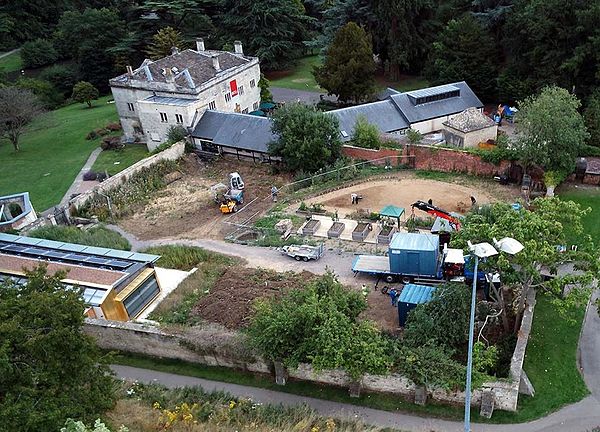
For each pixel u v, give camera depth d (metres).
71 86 107.19
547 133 47.81
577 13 59.31
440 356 29.06
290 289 38.69
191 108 66.12
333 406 29.89
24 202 53.84
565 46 62.75
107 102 97.06
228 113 66.94
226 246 46.88
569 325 34.25
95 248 42.56
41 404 23.34
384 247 44.34
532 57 65.38
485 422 28.27
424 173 56.59
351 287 39.16
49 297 25.31
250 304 37.72
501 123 67.12
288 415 28.80
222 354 32.81
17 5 120.50
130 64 103.06
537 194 50.22
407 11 77.88
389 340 31.20
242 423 28.23
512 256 29.66
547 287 30.77
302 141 57.12
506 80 69.50
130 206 55.78
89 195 56.00
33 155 74.12
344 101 77.56
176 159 65.19
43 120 81.06
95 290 36.84
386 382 29.89
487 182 53.69
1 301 25.66
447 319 30.95
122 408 29.44
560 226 29.89
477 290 36.41
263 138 63.00
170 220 52.97
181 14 97.69
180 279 42.62
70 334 24.78
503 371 30.09
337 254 43.94
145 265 39.97
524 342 30.48
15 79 109.62
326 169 57.75
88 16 105.56
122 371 33.88
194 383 32.47
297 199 54.22
